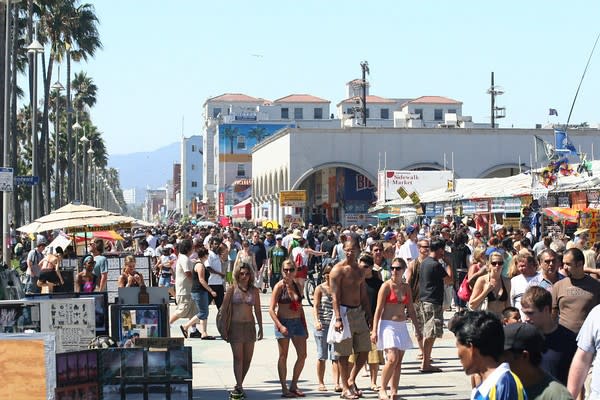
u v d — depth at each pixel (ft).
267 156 451.53
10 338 46.26
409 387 75.20
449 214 218.79
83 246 180.24
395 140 378.94
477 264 82.74
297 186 378.32
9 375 46.14
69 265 131.23
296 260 146.61
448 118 503.20
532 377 32.32
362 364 72.13
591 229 134.82
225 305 70.59
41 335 46.44
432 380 78.43
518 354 32.22
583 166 151.12
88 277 104.99
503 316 46.85
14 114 249.96
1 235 194.18
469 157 380.37
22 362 46.14
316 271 176.24
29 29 252.01
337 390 74.08
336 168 391.04
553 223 165.07
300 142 377.91
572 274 51.26
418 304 82.89
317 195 428.97
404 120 485.15
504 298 71.72
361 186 380.37
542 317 43.62
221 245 136.67
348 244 71.41
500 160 381.40
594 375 40.45
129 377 53.11
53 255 114.73
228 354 95.86
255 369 86.38
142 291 70.23
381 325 69.36
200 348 100.53
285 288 72.69
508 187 180.34
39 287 104.47
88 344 56.24
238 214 479.00
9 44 165.89
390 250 109.81
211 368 86.84
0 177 133.80
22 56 308.81
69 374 51.26
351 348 70.79
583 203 149.79
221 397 72.02
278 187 413.80
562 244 90.74
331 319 74.43
